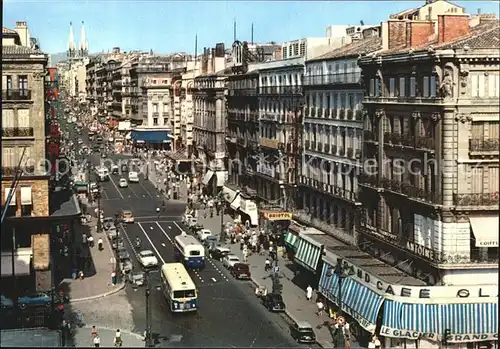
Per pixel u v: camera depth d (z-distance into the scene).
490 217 50.47
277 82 92.81
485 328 48.75
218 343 49.03
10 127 66.31
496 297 49.06
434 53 50.50
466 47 49.91
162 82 165.75
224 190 112.62
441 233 50.53
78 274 71.19
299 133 84.44
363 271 55.06
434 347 49.22
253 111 104.94
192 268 74.81
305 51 85.69
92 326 53.94
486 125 50.91
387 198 59.16
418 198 53.47
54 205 73.50
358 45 73.31
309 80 80.44
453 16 54.81
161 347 48.09
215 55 138.50
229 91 120.56
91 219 102.19
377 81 61.16
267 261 75.06
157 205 114.00
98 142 156.50
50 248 68.06
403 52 55.91
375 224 61.59
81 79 162.88
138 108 164.75
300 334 50.56
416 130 54.56
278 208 90.00
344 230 68.81
